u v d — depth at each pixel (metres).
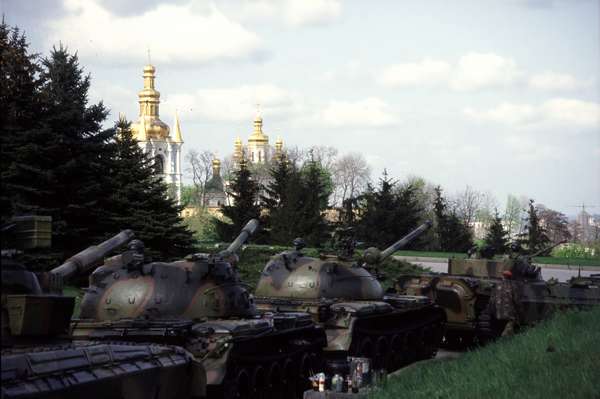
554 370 14.22
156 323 15.89
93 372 11.33
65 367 10.84
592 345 15.99
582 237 101.75
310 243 50.19
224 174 133.38
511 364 15.43
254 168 110.75
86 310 17.03
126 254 17.27
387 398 14.79
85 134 34.03
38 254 30.66
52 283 12.36
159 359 13.10
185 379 13.93
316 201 51.84
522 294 26.97
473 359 17.44
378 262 26.75
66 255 32.84
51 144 31.70
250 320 17.19
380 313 23.19
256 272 37.19
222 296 17.64
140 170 35.47
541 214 94.38
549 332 18.59
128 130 36.25
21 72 31.34
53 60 36.16
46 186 31.80
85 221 33.69
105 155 34.31
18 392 9.77
